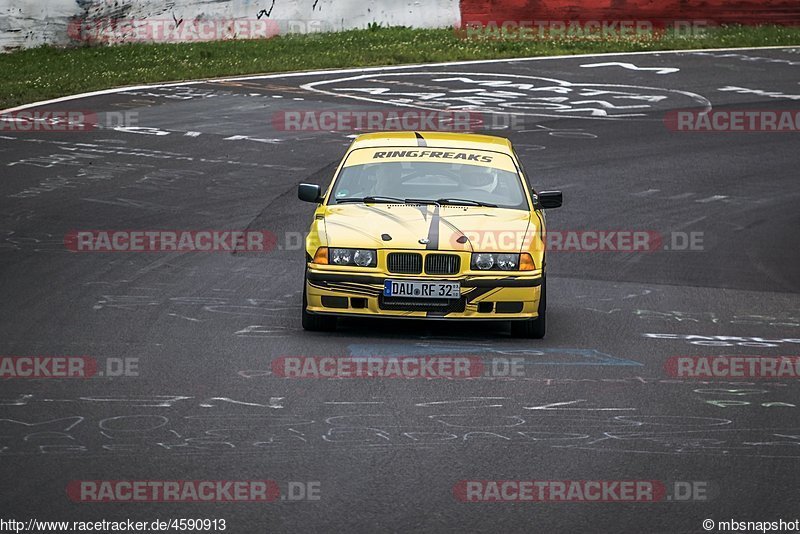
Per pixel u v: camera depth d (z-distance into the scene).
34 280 36.88
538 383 26.84
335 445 21.97
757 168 62.75
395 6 103.88
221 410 24.06
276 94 77.44
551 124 71.31
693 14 109.56
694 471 21.05
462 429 23.17
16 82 78.31
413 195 33.47
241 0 97.56
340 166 34.97
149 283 36.94
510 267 30.78
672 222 50.56
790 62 96.94
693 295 38.66
